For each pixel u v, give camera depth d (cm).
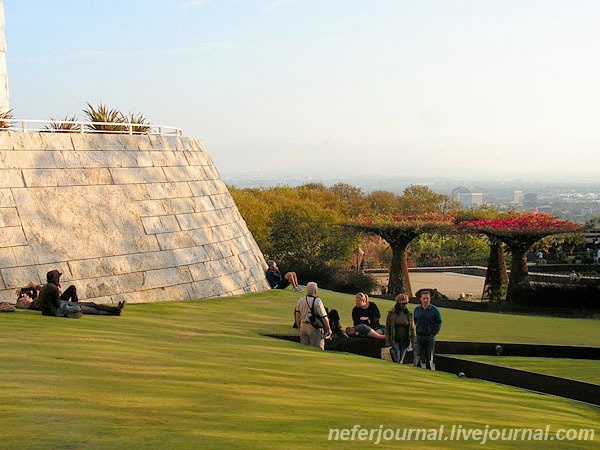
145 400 919
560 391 1460
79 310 1712
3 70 2538
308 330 1683
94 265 2089
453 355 1919
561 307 3509
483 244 7550
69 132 2241
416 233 4041
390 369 1455
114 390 961
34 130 2119
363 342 1745
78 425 787
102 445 723
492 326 2383
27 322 1550
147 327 1683
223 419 855
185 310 2059
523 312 3459
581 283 4541
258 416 884
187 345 1452
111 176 2236
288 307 2266
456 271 6788
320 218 6128
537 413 1166
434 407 1074
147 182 2334
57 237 2039
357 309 1841
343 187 11931
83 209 2130
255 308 2200
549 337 2150
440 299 3822
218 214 2627
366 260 7875
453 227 3959
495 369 1585
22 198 2012
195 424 820
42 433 752
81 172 2167
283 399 998
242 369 1213
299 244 6072
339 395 1077
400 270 4094
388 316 1639
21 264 1939
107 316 1812
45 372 1040
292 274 2747
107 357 1198
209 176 2712
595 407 1362
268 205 6488
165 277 2248
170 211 2369
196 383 1052
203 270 2388
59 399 891
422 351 1603
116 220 2194
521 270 3803
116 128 2450
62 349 1236
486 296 3922
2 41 2533
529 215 3959
